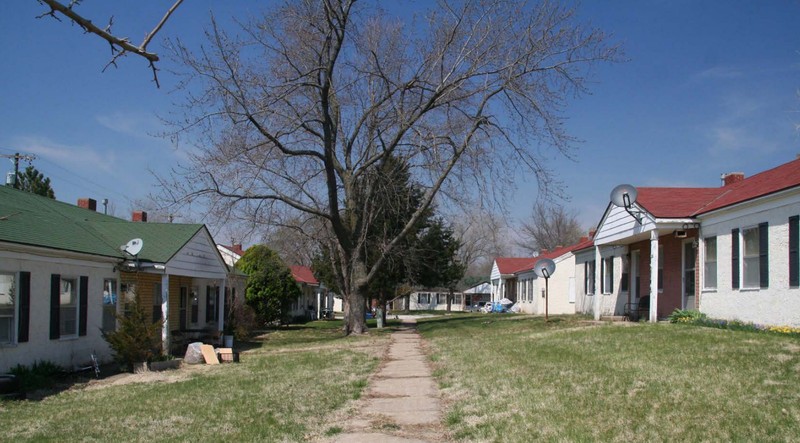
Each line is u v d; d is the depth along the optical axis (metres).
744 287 15.88
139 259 17.50
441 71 23.78
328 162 22.91
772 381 8.89
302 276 51.88
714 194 20.27
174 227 20.34
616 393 8.94
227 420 9.03
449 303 75.19
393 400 10.32
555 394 9.23
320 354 18.53
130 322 15.89
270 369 15.04
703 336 13.90
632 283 24.08
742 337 13.22
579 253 32.03
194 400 10.90
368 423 8.62
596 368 11.16
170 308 21.55
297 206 23.86
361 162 26.42
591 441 6.73
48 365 14.15
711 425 7.00
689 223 18.20
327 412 9.44
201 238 20.84
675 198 20.27
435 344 20.20
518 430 7.42
